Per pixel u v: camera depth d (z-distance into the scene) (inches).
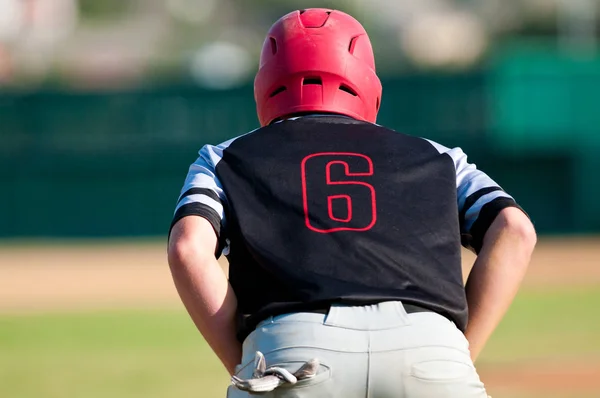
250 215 325.7
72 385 948.6
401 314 307.0
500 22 6550.2
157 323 1433.3
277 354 305.3
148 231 2874.0
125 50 7022.6
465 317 320.2
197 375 994.1
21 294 1840.6
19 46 5438.0
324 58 358.9
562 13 5679.1
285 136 345.7
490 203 335.9
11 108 2844.5
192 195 329.4
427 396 304.0
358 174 334.6
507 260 327.6
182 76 5994.1
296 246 318.7
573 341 1182.3
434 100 2790.4
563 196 2787.9
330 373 301.3
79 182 2866.6
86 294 1830.7
